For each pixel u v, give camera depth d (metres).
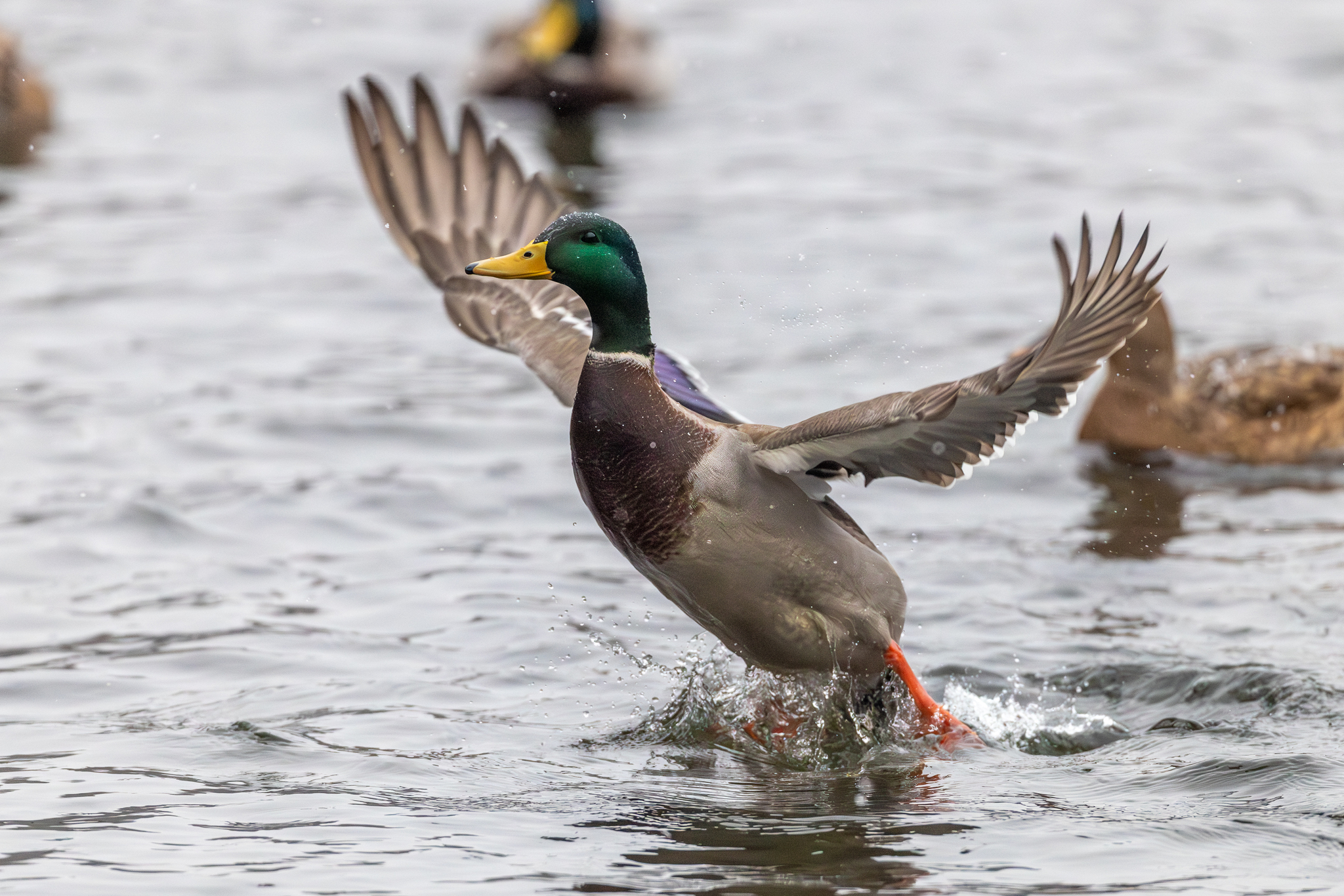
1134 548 12.45
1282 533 12.75
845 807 8.13
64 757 8.68
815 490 8.81
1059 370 7.78
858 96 28.44
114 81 28.80
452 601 11.28
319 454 14.34
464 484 13.67
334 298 18.81
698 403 9.82
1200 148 24.70
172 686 9.77
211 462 14.01
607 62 28.55
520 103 28.44
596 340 9.03
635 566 9.25
